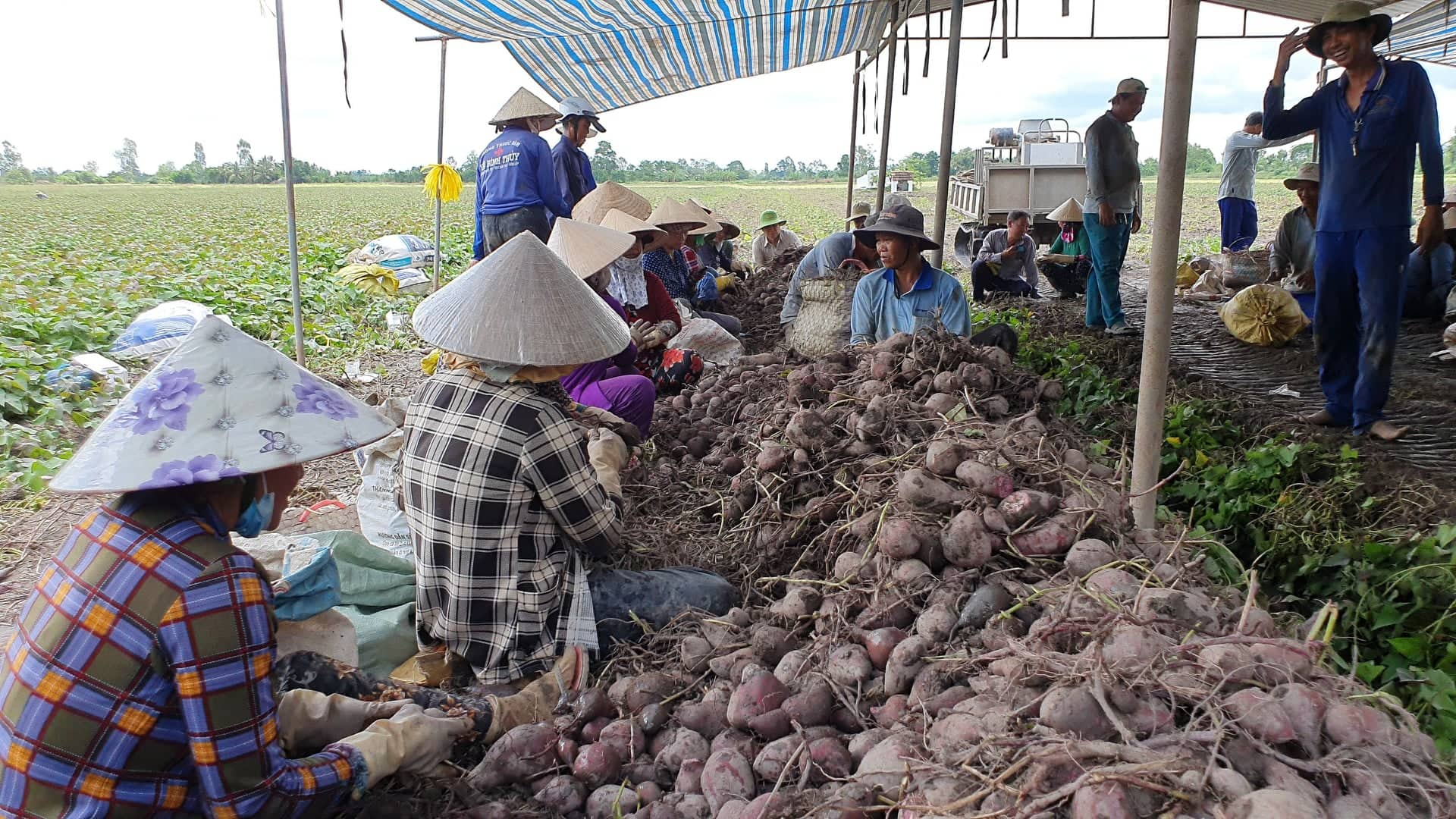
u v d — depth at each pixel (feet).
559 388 10.94
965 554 10.05
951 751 7.16
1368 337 18.25
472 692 10.04
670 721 9.10
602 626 11.12
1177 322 31.96
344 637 10.07
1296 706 6.72
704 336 24.86
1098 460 14.69
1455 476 16.24
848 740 8.36
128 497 6.68
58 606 6.41
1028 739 6.78
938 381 14.74
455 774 8.71
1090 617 8.30
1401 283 17.99
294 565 11.37
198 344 6.85
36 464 19.04
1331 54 17.70
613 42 28.43
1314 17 30.50
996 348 15.64
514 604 10.22
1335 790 6.26
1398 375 23.17
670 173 333.83
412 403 10.78
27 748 6.30
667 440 18.06
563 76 31.09
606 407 17.11
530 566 10.38
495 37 22.40
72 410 23.89
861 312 19.40
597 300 10.66
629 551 12.90
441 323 10.11
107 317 34.01
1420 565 11.85
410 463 10.46
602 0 20.84
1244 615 8.02
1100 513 10.40
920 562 10.27
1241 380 24.11
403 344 33.81
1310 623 9.18
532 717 9.59
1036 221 48.85
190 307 30.71
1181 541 10.01
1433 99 17.22
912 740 7.59
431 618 10.57
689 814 7.81
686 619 11.15
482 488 9.97
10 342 27.89
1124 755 6.41
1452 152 140.05
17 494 19.08
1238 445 19.02
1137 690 7.11
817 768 7.91
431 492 10.18
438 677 10.75
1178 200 12.07
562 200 28.71
